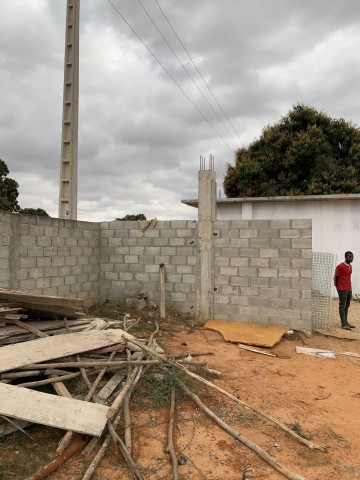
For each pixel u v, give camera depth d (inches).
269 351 243.1
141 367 172.6
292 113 743.7
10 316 178.5
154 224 337.1
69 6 424.2
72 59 416.8
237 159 794.8
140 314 320.5
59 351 160.9
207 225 316.5
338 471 116.6
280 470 113.7
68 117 415.2
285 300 292.8
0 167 822.5
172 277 329.4
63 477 106.2
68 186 406.9
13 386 132.2
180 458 118.9
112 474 108.9
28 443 120.7
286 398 170.2
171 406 150.2
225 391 167.8
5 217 251.0
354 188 653.3
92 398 144.6
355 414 156.7
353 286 478.9
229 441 130.9
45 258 287.9
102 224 356.8
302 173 708.0
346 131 726.5
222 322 305.1
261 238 299.6
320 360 229.6
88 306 339.6
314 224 496.4
